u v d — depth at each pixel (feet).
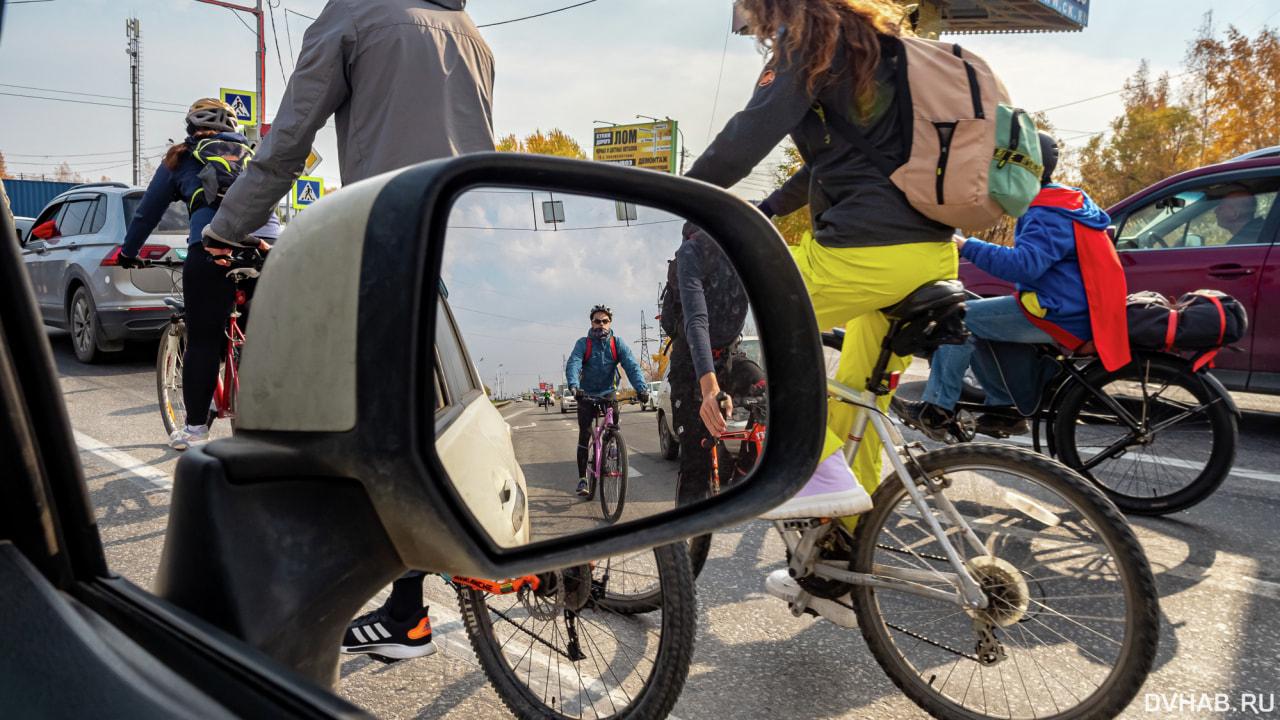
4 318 1.85
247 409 2.21
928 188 6.19
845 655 7.70
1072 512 6.03
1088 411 12.31
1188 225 18.35
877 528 6.73
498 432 3.04
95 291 22.27
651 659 5.98
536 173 2.87
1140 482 12.14
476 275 2.93
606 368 3.34
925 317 6.43
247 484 2.14
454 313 3.00
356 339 2.04
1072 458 12.55
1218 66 97.60
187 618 1.95
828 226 6.66
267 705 1.76
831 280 6.58
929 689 6.55
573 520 3.23
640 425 3.44
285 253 2.23
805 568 6.96
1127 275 18.92
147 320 22.53
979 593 6.24
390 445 2.01
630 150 166.20
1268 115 94.22
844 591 6.99
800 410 3.31
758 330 3.39
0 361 1.82
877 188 6.37
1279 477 14.44
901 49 6.26
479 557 2.16
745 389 3.56
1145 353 11.73
